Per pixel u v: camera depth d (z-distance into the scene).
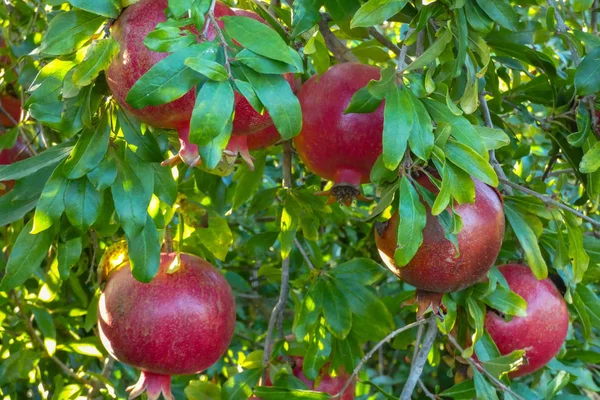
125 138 1.01
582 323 1.16
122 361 1.06
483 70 1.01
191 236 1.21
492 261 1.03
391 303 1.20
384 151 0.94
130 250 1.01
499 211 1.02
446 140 0.97
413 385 1.08
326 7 1.03
